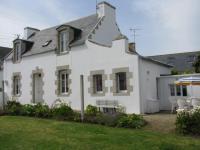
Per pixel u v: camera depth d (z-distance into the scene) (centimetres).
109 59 1659
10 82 2345
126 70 1574
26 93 2184
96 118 1169
